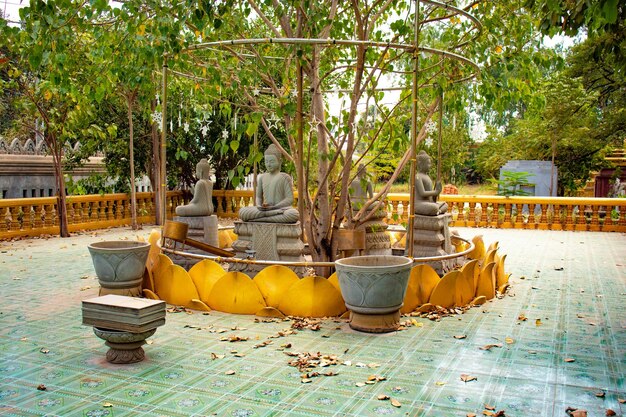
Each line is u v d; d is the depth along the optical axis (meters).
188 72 10.49
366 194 10.43
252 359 5.73
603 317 7.39
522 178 21.23
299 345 6.16
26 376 5.24
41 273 10.08
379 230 10.30
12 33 7.75
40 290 8.76
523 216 18.05
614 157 23.50
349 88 10.94
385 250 10.27
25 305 7.84
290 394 4.88
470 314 7.48
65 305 7.86
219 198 20.08
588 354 5.94
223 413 4.50
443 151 24.00
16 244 13.50
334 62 9.69
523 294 8.72
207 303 7.60
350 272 6.46
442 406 4.65
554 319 7.27
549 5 5.83
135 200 17.12
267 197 8.86
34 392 4.88
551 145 22.73
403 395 4.87
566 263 11.57
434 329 6.77
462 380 5.20
